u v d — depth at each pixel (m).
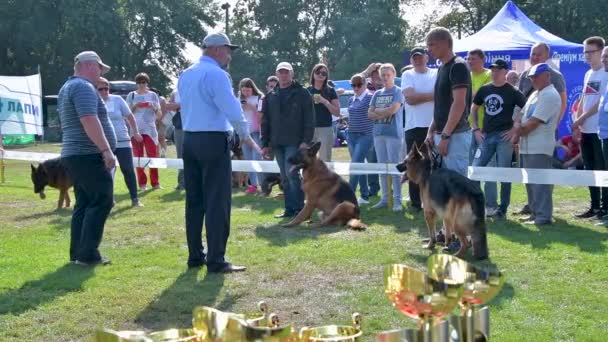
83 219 6.37
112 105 10.07
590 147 8.43
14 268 6.18
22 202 11.06
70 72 44.00
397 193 9.38
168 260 6.45
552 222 8.11
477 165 8.69
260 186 11.83
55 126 35.41
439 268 2.39
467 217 6.23
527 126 7.91
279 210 9.69
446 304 2.04
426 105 8.57
